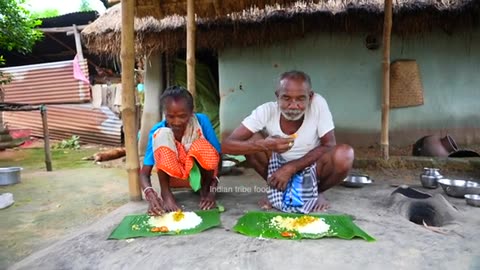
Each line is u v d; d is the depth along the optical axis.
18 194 4.11
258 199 3.03
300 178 2.64
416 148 4.97
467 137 5.67
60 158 7.01
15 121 9.70
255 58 5.82
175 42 5.75
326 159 2.66
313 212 2.60
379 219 2.46
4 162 6.56
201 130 2.74
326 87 5.77
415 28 5.28
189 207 2.79
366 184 3.59
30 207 3.59
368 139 5.73
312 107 2.55
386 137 4.60
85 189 4.30
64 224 3.06
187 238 2.14
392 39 5.59
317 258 1.84
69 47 11.49
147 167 2.76
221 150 2.63
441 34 5.52
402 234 2.16
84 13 9.40
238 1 4.54
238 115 5.94
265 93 5.86
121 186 4.44
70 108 9.08
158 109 6.43
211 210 2.67
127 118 3.07
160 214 2.48
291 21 5.36
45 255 2.12
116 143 8.74
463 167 4.29
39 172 5.52
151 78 6.41
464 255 1.87
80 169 5.77
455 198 3.04
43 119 5.59
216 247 2.00
